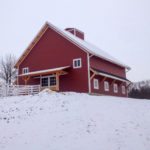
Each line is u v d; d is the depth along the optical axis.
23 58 27.20
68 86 22.91
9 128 10.23
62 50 24.00
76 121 10.36
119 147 7.66
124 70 33.00
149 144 7.82
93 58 23.28
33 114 11.99
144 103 15.14
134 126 9.50
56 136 8.85
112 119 10.51
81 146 7.86
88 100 14.91
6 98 16.67
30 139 8.80
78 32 31.52
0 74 50.06
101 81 24.48
